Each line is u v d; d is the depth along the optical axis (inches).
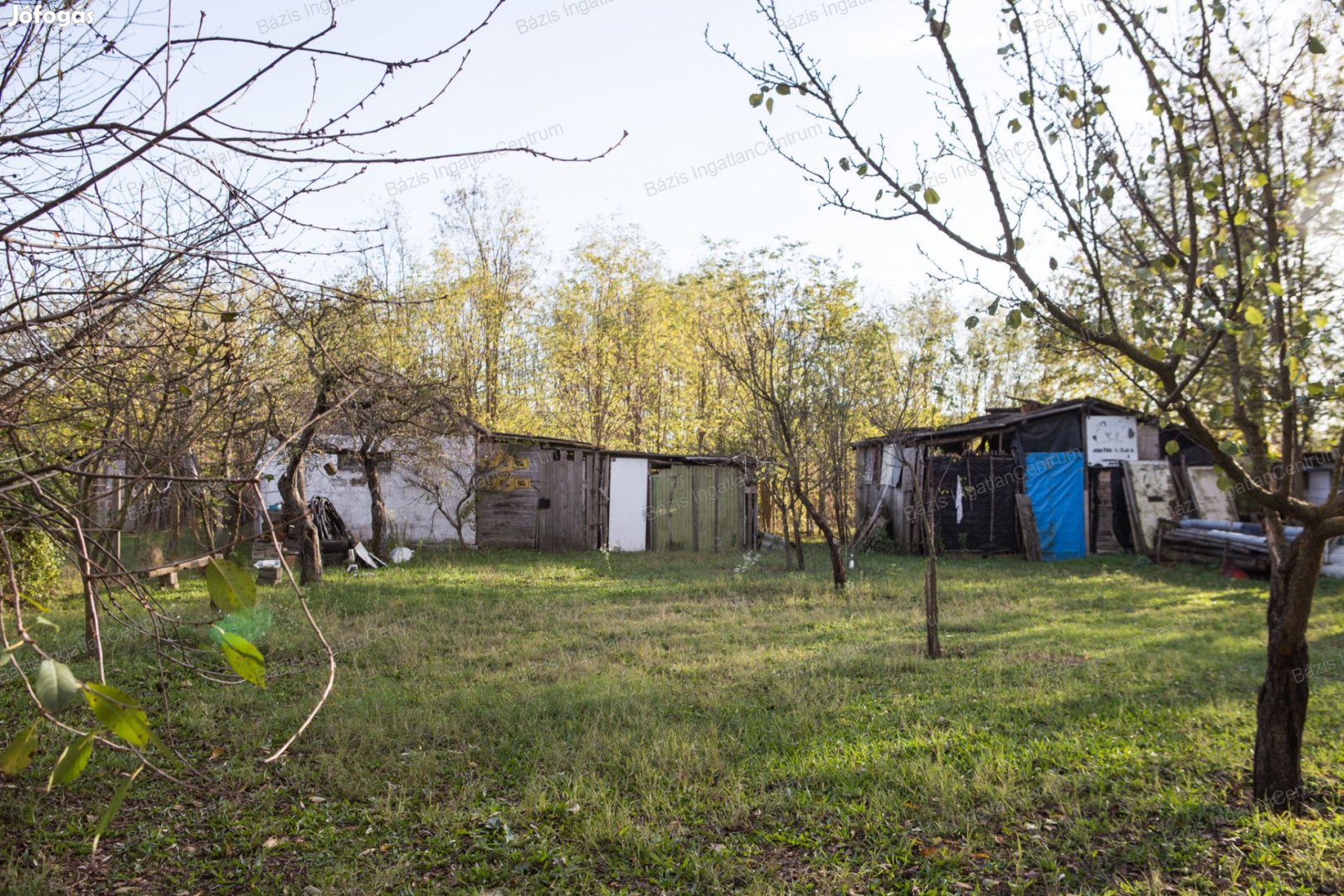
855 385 553.9
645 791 201.6
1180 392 152.9
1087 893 156.5
